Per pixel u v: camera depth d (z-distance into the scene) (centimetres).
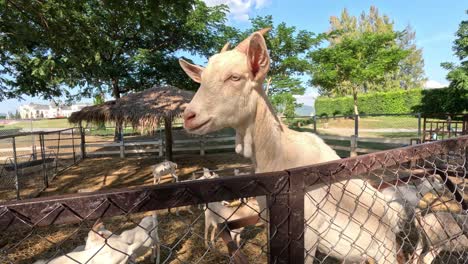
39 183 855
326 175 123
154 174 817
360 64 2284
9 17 567
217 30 1877
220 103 160
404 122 2472
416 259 242
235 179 100
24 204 75
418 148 165
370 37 2308
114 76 1602
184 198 91
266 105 174
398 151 153
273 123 178
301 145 192
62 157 1281
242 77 161
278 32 1852
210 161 1141
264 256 353
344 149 1041
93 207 81
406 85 5153
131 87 1688
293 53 1917
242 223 241
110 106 962
